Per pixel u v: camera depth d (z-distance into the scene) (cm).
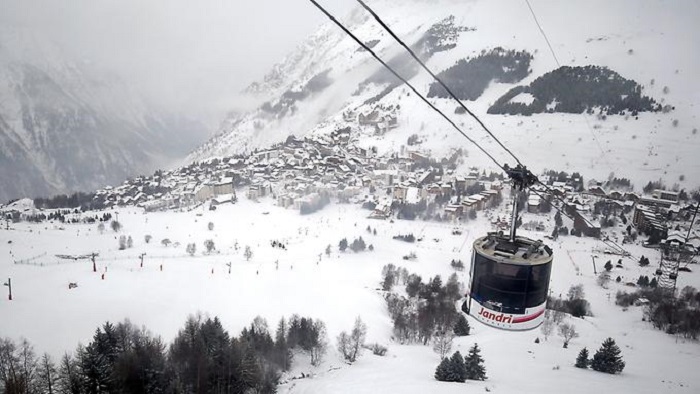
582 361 8206
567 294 12875
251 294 11950
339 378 7562
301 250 16512
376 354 9031
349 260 15338
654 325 11138
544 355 8850
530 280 2011
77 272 13050
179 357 7000
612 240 17662
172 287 12150
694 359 9025
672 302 11638
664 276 14150
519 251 2109
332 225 19462
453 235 18175
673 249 15575
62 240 17462
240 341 7462
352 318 10669
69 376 6256
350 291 12469
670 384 7550
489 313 2081
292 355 8256
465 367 7312
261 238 18088
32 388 6494
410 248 16775
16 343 8419
